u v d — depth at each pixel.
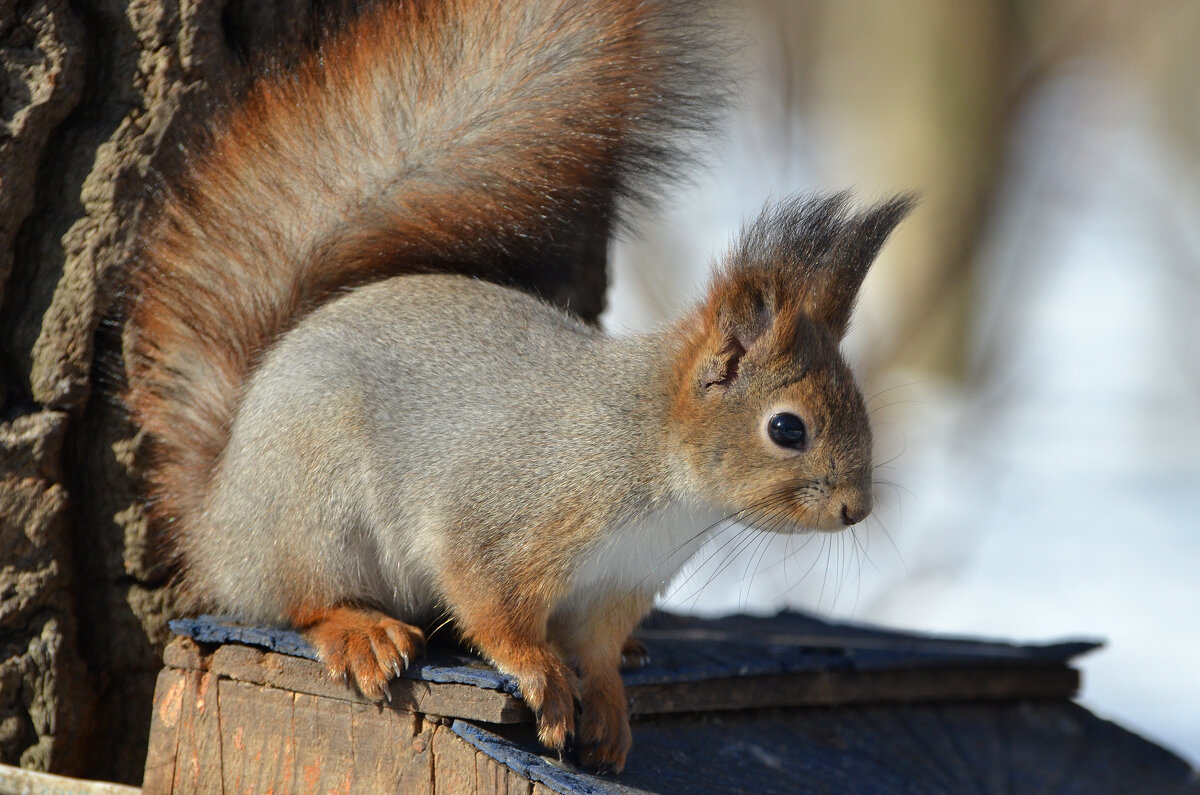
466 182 2.96
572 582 2.90
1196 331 5.67
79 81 2.94
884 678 2.98
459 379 2.92
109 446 2.94
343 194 2.95
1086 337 5.72
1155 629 3.66
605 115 2.96
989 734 2.99
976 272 4.95
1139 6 5.92
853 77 5.12
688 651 2.97
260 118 2.95
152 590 2.95
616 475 2.91
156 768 2.90
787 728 2.95
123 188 2.94
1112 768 2.99
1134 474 4.71
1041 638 3.57
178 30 2.94
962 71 4.88
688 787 2.90
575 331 2.93
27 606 2.94
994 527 4.27
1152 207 6.18
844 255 2.93
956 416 4.72
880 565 3.92
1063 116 5.75
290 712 2.88
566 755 2.88
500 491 2.90
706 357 2.92
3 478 2.93
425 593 2.92
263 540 2.92
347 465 2.91
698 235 4.37
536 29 2.96
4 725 2.94
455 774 2.87
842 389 2.92
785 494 2.91
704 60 2.97
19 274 2.94
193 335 2.94
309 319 2.93
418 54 2.96
